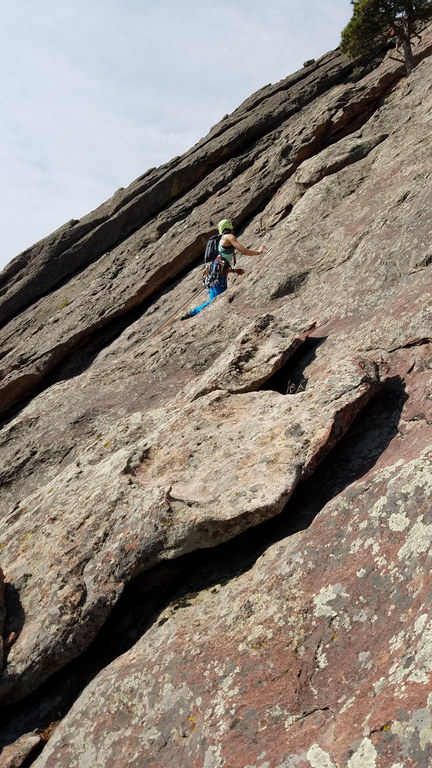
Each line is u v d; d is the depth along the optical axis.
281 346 9.57
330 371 8.09
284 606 5.63
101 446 9.50
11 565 7.50
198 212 26.52
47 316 29.22
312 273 13.52
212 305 14.55
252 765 4.62
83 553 7.11
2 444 12.73
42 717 6.36
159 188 31.44
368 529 5.74
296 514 6.68
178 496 7.09
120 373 13.47
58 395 13.66
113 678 6.01
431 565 5.06
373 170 17.16
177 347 13.33
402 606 4.98
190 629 6.01
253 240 21.50
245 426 7.96
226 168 29.42
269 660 5.27
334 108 25.27
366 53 32.28
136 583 6.89
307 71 34.53
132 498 7.39
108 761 5.39
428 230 10.46
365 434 7.25
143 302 22.78
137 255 26.86
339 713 4.59
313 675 5.00
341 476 6.80
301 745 4.54
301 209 17.02
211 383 9.16
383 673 4.62
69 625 6.52
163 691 5.58
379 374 7.95
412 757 3.99
